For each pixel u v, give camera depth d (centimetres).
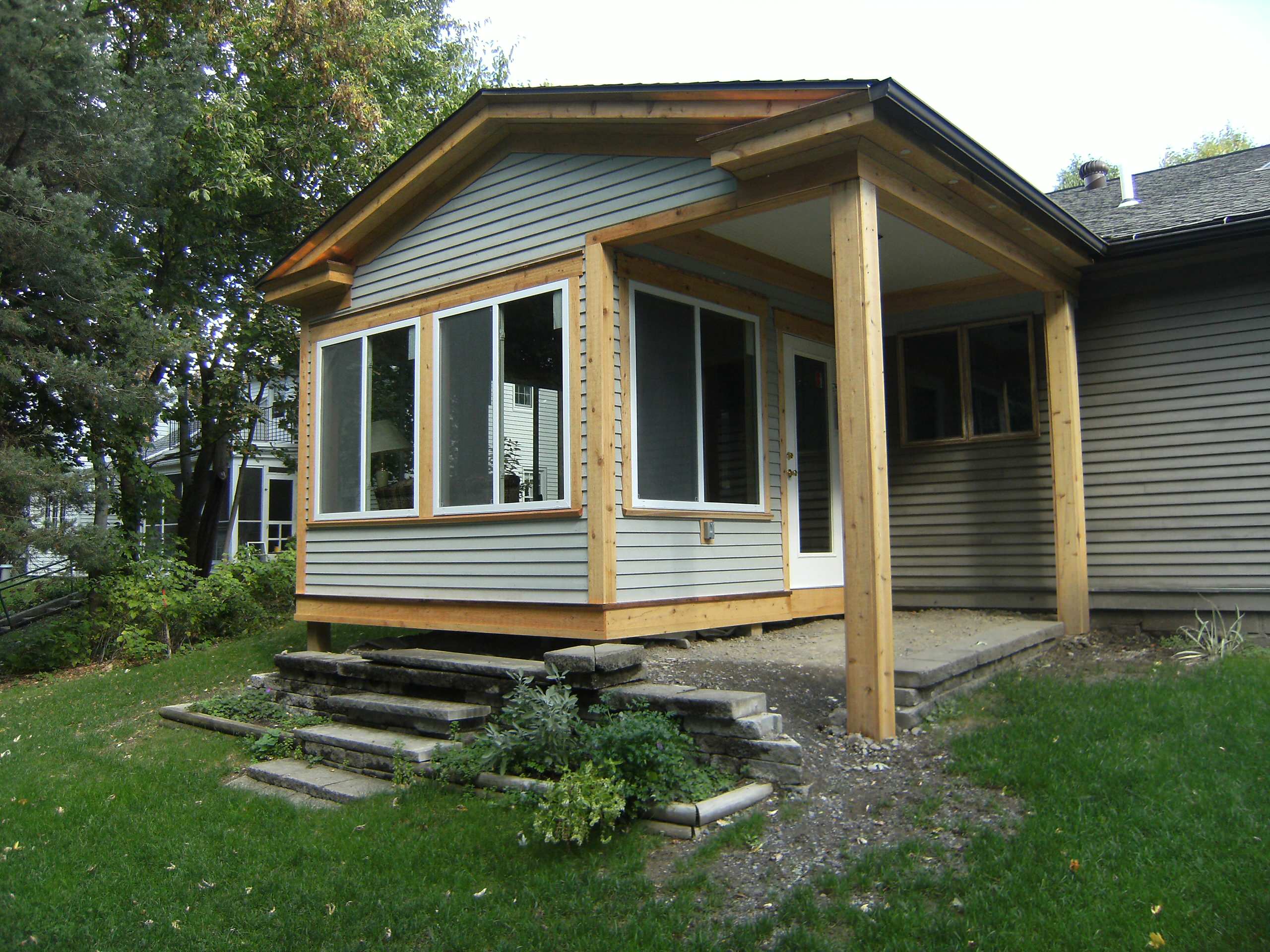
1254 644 716
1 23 1235
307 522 891
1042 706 545
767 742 481
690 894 392
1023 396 855
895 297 895
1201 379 777
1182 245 750
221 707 771
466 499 746
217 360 1642
